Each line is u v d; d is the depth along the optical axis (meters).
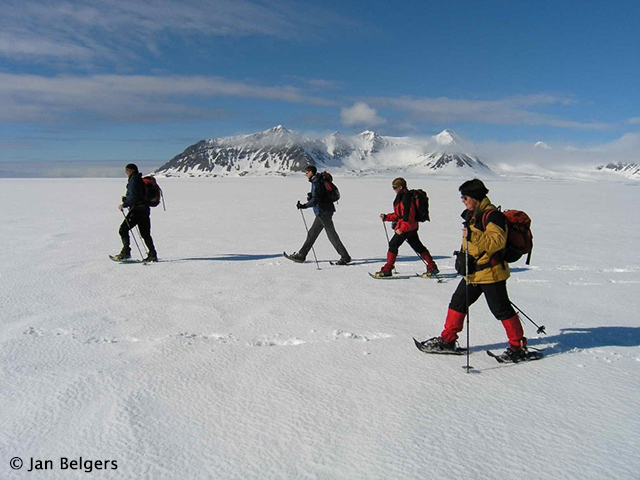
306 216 19.42
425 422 3.07
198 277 7.69
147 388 3.56
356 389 3.56
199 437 2.90
